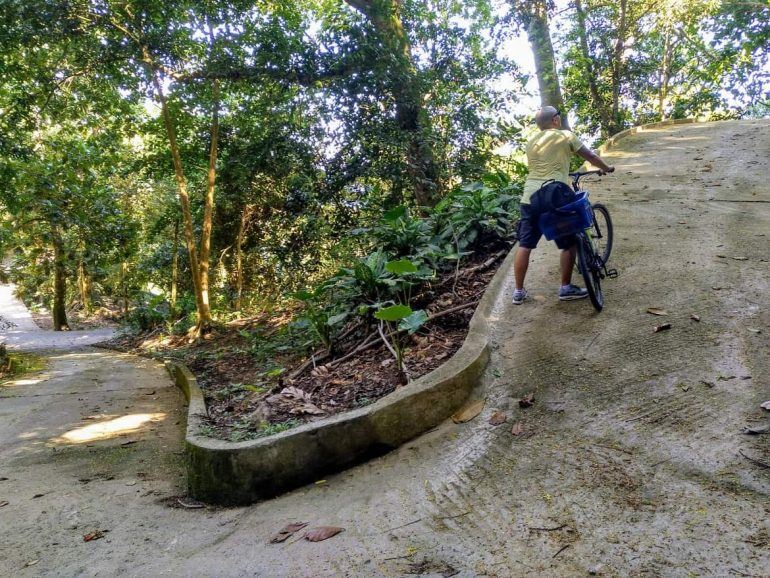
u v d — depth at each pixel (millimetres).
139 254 22375
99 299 29906
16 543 3020
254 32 12109
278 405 4457
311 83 12156
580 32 18781
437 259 6855
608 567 2252
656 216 7359
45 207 15031
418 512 2855
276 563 2545
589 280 4656
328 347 5965
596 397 3650
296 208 13320
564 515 2631
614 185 9320
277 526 2943
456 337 4996
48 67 11961
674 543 2338
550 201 4637
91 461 4707
